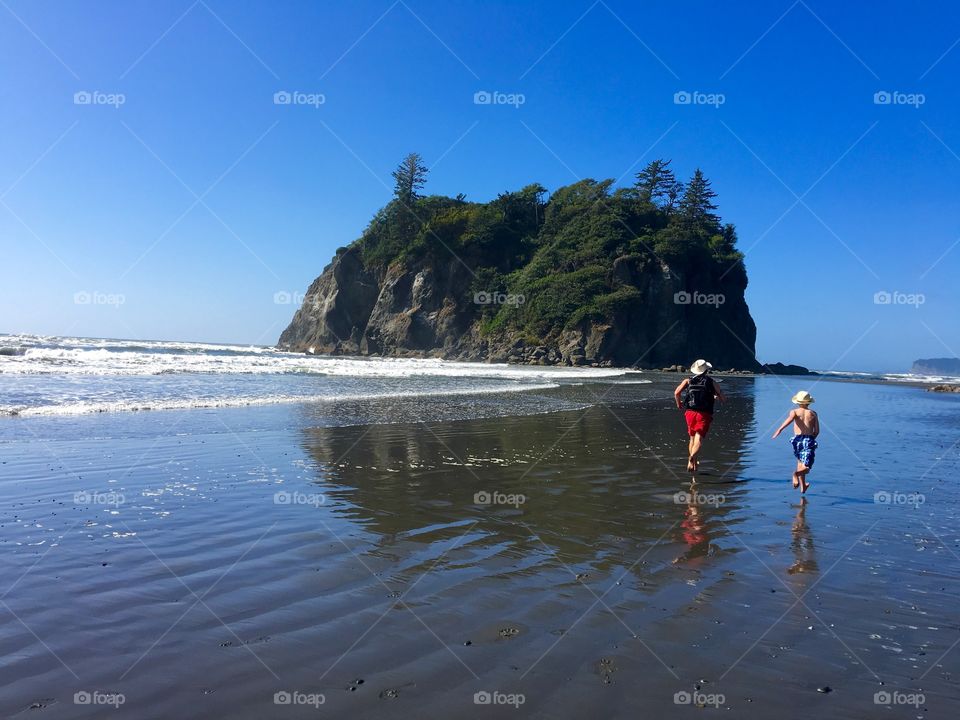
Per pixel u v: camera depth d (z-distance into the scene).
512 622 3.84
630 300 78.19
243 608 3.96
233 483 7.39
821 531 6.04
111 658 3.28
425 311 96.62
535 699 2.97
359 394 18.80
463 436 11.54
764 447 11.56
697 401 8.97
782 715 2.89
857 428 15.02
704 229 95.25
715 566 4.97
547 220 98.44
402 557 5.02
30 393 14.96
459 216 98.50
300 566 4.75
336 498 6.85
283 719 2.76
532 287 85.19
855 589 4.53
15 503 6.31
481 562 4.95
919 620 4.01
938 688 3.18
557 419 14.62
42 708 2.79
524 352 79.94
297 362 35.41
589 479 8.20
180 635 3.56
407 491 7.28
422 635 3.63
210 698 2.92
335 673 3.17
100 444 9.41
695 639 3.66
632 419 15.39
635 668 3.30
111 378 19.83
